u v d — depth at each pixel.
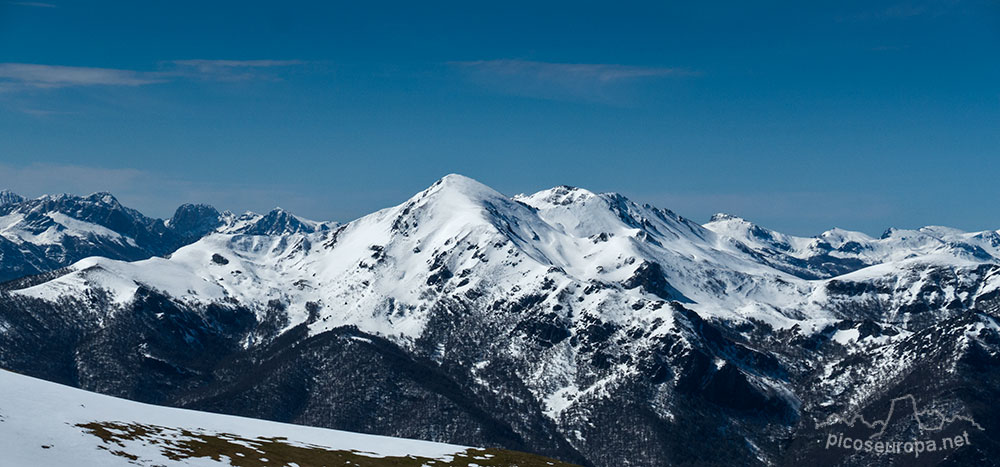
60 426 163.62
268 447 193.25
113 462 153.50
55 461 145.88
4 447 145.38
